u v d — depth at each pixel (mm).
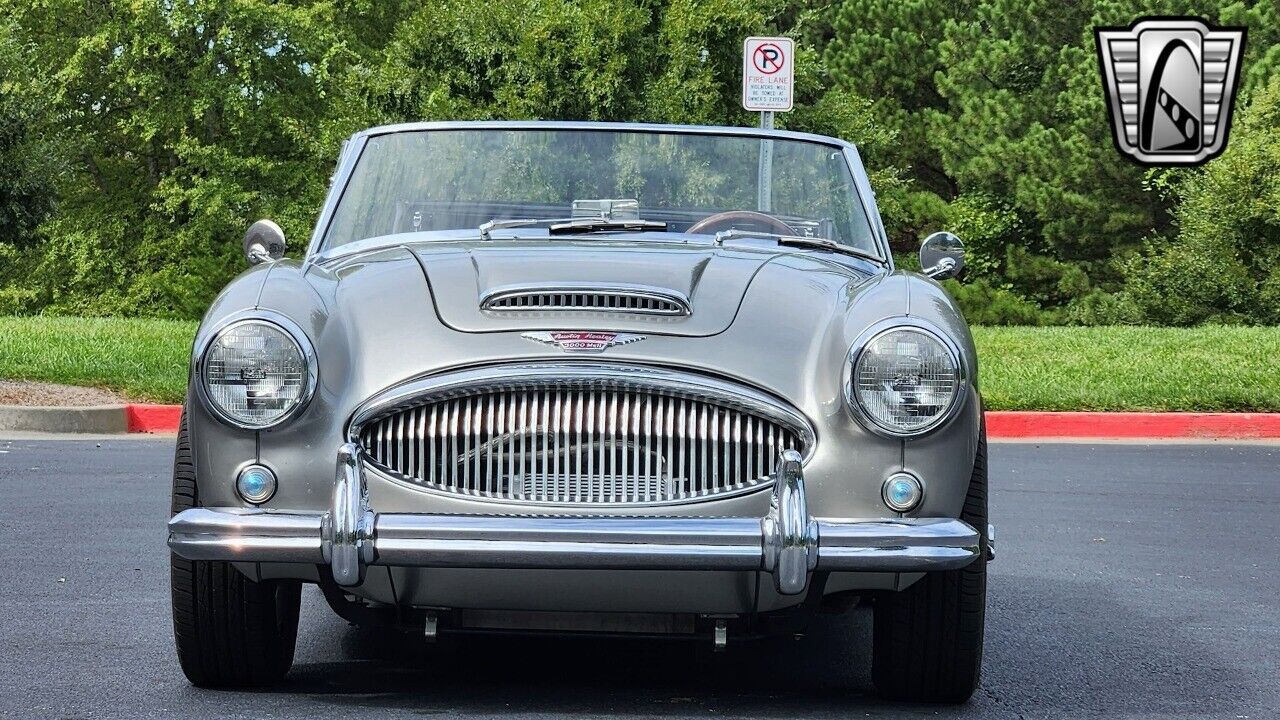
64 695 4605
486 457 4008
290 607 4789
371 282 4480
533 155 5574
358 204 5473
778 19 35406
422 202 5453
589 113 17672
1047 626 6066
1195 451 12305
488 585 4074
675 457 4012
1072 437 13289
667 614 4223
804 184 5625
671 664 5203
